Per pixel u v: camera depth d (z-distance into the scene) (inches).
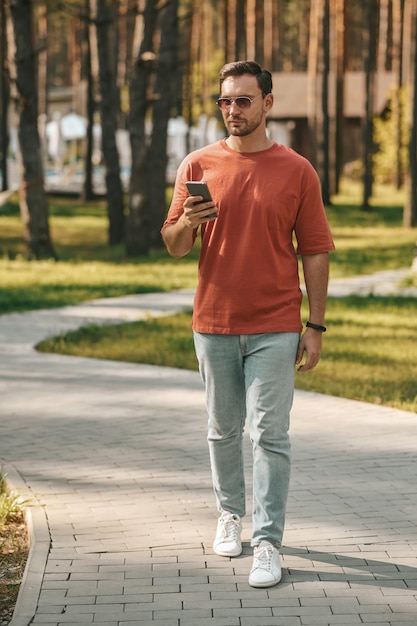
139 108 953.5
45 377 382.9
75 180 1814.7
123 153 1886.1
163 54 1040.2
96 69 1155.3
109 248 1097.4
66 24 2768.2
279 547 181.9
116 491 230.4
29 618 160.6
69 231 1256.2
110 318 557.6
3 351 445.7
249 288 175.8
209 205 169.2
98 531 201.8
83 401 337.1
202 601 168.1
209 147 179.6
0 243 1135.0
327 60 1504.7
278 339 176.6
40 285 721.0
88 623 159.2
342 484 235.8
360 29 2679.6
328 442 277.6
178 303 629.6
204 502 221.6
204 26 2260.1
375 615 161.9
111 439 282.8
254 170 174.9
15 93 894.4
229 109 171.6
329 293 681.6
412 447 271.9
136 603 167.0
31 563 183.3
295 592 171.6
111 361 419.8
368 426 297.4
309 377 378.9
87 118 1592.0
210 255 178.4
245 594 170.9
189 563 184.9
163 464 254.7
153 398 341.1
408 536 199.0
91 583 175.2
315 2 1771.7
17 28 868.0
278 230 175.6
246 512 214.8
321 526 205.2
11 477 240.8
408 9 2098.9
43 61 1849.2
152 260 935.0
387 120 2096.5
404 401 334.0
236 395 184.1
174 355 426.0
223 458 189.0
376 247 1019.3
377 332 499.2
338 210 1482.5
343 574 179.2
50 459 260.5
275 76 2247.8
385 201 1667.1
